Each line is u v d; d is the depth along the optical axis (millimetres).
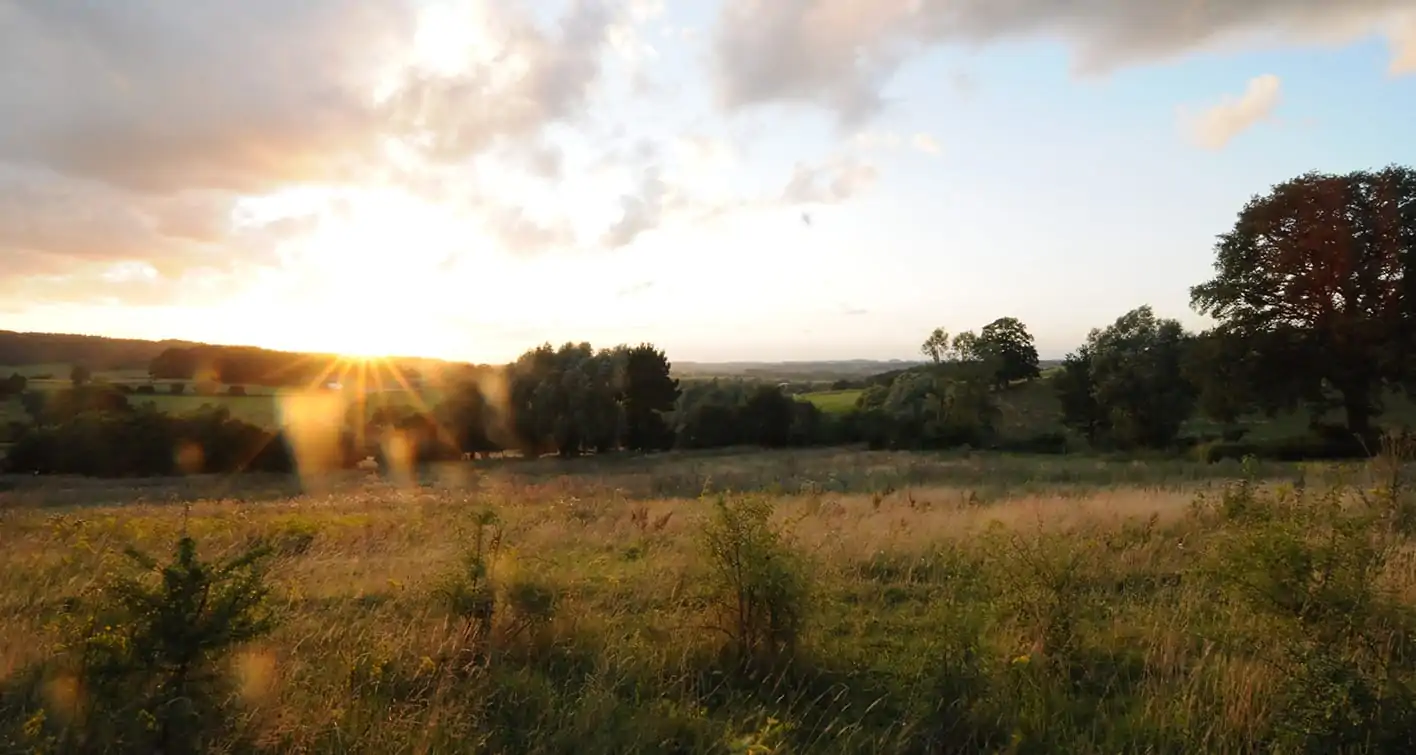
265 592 4559
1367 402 32281
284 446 47938
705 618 6082
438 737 4414
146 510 17547
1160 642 5898
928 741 4512
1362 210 30891
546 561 7785
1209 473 25656
